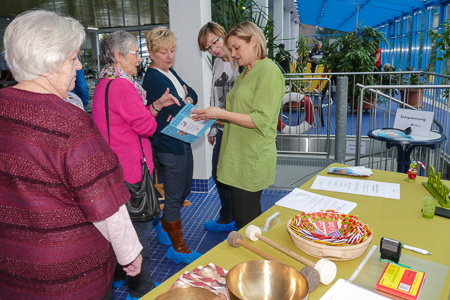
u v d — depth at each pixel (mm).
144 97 2211
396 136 3264
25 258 1051
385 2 11867
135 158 1999
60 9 10453
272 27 4504
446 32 7117
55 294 1075
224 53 2744
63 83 1084
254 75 1959
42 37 992
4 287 1111
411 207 1634
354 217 1369
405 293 1030
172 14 3752
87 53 15023
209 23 2695
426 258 1225
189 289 910
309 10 16547
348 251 1166
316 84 7523
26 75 1018
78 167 995
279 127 5832
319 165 4621
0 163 1007
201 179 4148
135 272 1266
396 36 15414
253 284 973
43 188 1006
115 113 1924
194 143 4059
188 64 3838
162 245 3086
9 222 1041
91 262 1112
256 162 1997
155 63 2494
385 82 8211
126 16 12094
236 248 1320
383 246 1210
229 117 1940
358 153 4004
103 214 1031
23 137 986
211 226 3254
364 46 8453
